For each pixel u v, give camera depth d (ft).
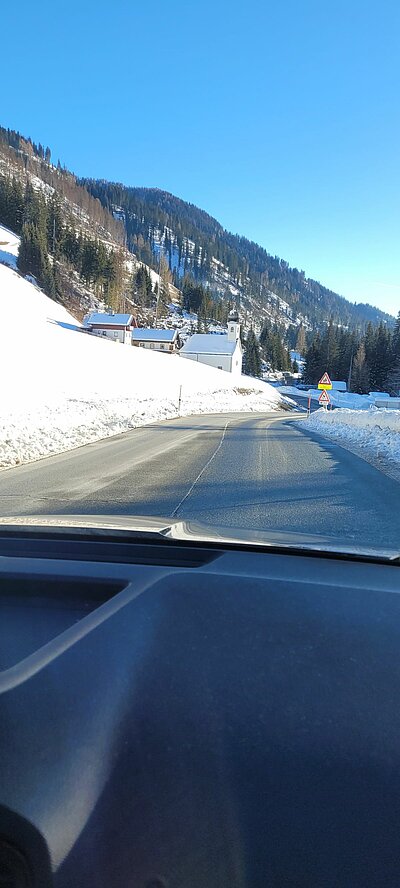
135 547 7.32
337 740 3.66
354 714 3.90
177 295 636.89
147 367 175.32
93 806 3.14
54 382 101.09
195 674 4.21
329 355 364.38
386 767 3.48
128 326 294.66
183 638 4.69
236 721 3.77
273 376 426.51
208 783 3.30
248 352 421.59
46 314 280.72
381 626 5.11
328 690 4.14
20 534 7.89
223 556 7.05
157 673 4.19
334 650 4.66
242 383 232.94
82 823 3.05
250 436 59.16
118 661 4.26
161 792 3.23
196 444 48.44
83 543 7.43
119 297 451.53
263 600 5.49
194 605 5.30
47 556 6.98
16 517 10.00
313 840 3.02
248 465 35.22
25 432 44.73
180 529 8.48
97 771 3.34
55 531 7.88
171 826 3.06
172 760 3.44
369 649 4.71
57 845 2.97
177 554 7.18
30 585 5.75
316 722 3.81
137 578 5.90
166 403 108.58
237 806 3.17
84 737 3.53
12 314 205.87
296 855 2.95
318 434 66.39
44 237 418.72
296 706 3.95
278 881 2.86
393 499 23.84
